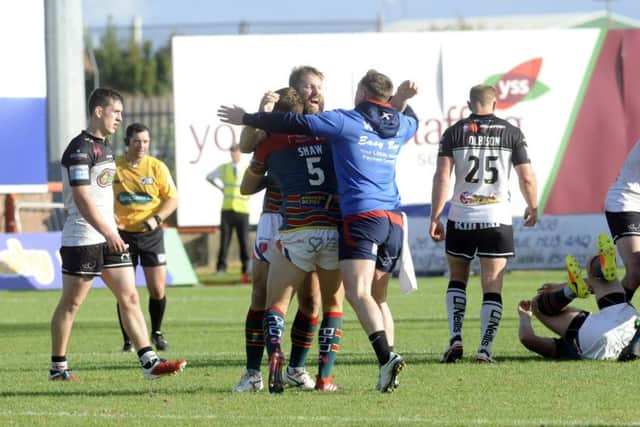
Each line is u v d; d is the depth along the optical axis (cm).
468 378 3111
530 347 3488
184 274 7762
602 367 3272
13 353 4144
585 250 8075
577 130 8706
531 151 8688
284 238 2823
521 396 2798
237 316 5581
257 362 2995
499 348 3856
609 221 3688
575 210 8681
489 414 2552
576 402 2703
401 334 4478
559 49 8712
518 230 8062
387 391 2788
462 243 3469
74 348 4259
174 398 2877
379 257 2852
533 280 7562
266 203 3047
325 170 2809
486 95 3469
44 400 2872
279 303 2856
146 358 3081
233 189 7975
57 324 3219
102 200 3111
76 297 3192
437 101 8669
